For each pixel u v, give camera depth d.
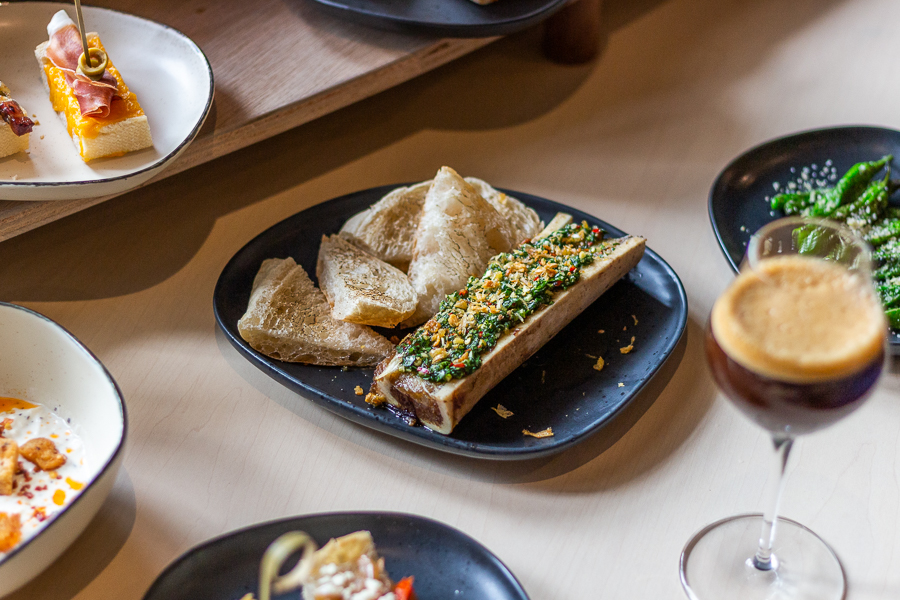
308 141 0.89
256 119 0.79
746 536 0.62
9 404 0.65
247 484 0.65
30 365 0.66
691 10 1.11
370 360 0.70
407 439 0.65
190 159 0.77
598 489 0.64
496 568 0.59
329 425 0.68
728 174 0.81
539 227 0.78
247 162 0.87
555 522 0.63
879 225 0.78
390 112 0.93
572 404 0.67
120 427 0.60
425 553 0.60
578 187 0.84
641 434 0.67
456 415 0.65
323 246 0.76
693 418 0.68
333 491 0.64
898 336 0.69
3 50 0.81
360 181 0.85
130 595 0.60
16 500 0.61
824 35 1.05
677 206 0.82
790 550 0.61
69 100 0.73
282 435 0.67
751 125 0.90
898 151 0.83
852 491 0.64
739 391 0.54
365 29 0.88
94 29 0.82
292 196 0.83
